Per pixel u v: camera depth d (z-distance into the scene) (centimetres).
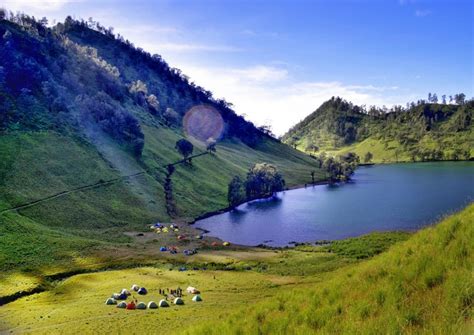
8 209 11119
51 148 15225
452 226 1783
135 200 14925
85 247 10256
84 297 7069
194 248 11025
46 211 11925
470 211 1920
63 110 18100
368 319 1367
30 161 13850
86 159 15850
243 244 11881
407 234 11238
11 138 14562
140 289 7188
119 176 16050
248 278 8056
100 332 5100
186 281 7919
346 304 1639
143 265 9319
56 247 9925
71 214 12388
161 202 15788
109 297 6988
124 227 12925
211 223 14825
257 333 1650
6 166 12962
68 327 5419
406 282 1558
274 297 2359
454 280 1316
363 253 9644
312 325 1565
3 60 18650
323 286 2128
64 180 14012
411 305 1337
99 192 14400
